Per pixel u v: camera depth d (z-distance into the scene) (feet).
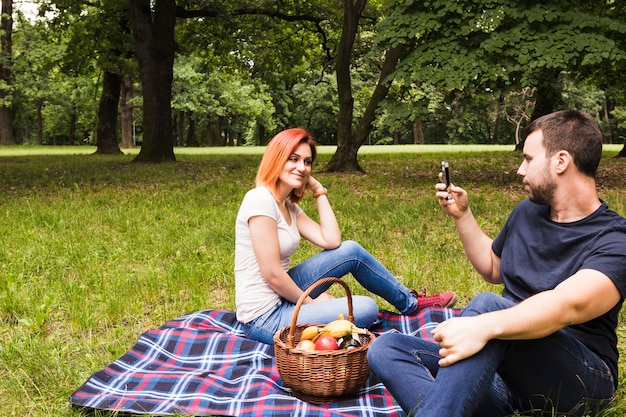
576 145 8.08
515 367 7.95
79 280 17.80
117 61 81.46
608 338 8.34
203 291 16.84
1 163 67.72
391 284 13.20
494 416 8.71
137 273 18.63
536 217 8.75
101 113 90.48
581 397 8.10
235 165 61.52
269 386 10.24
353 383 9.72
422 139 182.70
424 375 8.23
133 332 13.87
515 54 36.86
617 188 39.40
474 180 45.50
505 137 204.33
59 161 70.64
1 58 116.88
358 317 11.47
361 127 51.03
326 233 12.82
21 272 18.44
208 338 12.03
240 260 11.94
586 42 36.04
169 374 10.78
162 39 63.16
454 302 14.05
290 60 79.77
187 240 22.82
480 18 37.37
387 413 9.39
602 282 7.45
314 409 9.40
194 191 38.01
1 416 9.98
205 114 170.19
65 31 83.05
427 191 38.34
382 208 30.42
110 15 76.79
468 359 7.37
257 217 11.50
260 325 11.80
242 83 88.79
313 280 12.52
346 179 45.70
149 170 54.60
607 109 179.42
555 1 39.52
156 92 63.87
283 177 11.69
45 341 13.37
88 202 32.60
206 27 75.00
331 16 68.18
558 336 7.84
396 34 40.04
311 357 9.50
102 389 10.31
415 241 22.22
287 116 182.70
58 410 10.02
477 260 10.07
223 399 9.82
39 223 26.61
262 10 66.18
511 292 8.89
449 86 37.29
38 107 167.12
